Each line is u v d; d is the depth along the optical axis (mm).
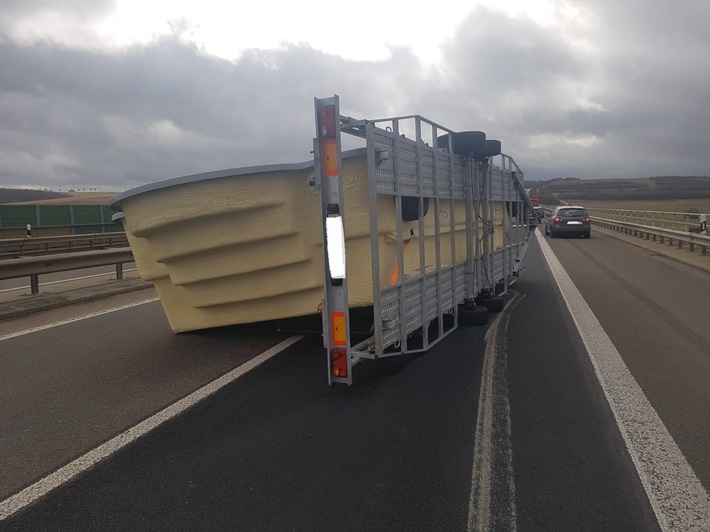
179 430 4391
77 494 3424
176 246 6383
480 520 3113
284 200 6043
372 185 4738
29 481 3596
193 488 3484
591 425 4414
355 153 5473
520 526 3057
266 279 6520
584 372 5824
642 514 3160
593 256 19547
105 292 11203
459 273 7488
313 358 6418
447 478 3592
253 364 6184
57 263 10883
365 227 5766
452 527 3055
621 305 9789
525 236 13219
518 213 11906
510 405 4879
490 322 8328
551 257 19250
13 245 20250
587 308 9500
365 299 5984
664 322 8312
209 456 3926
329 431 4344
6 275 9648
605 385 5395
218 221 6156
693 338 7285
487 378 5641
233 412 4762
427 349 6180
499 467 3730
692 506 3238
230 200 5996
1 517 3170
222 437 4246
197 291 6836
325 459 3867
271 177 5965
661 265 16453
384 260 5836
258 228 6117
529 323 8266
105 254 12297
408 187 5508
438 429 4367
